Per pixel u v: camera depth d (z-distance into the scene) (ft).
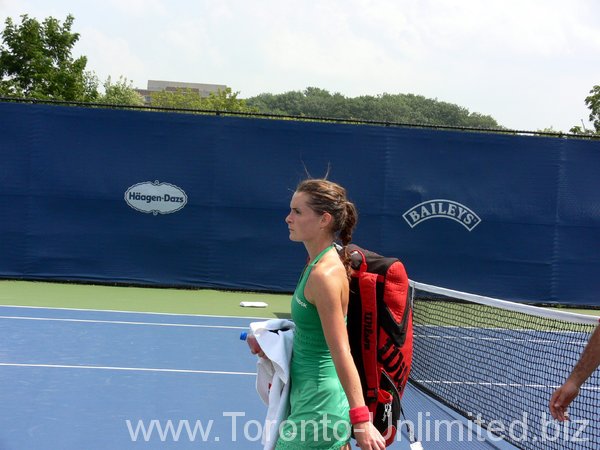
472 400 19.69
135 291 38.58
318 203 9.03
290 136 40.34
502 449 15.75
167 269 40.06
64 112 39.58
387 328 9.96
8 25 76.89
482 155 41.01
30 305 32.58
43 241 39.50
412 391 20.98
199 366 22.57
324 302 8.36
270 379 9.75
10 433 15.46
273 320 9.67
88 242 39.75
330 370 9.00
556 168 41.22
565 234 41.27
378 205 40.57
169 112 40.32
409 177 40.70
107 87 120.37
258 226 40.27
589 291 41.37
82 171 39.68
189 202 40.06
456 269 40.93
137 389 19.54
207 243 40.09
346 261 9.58
